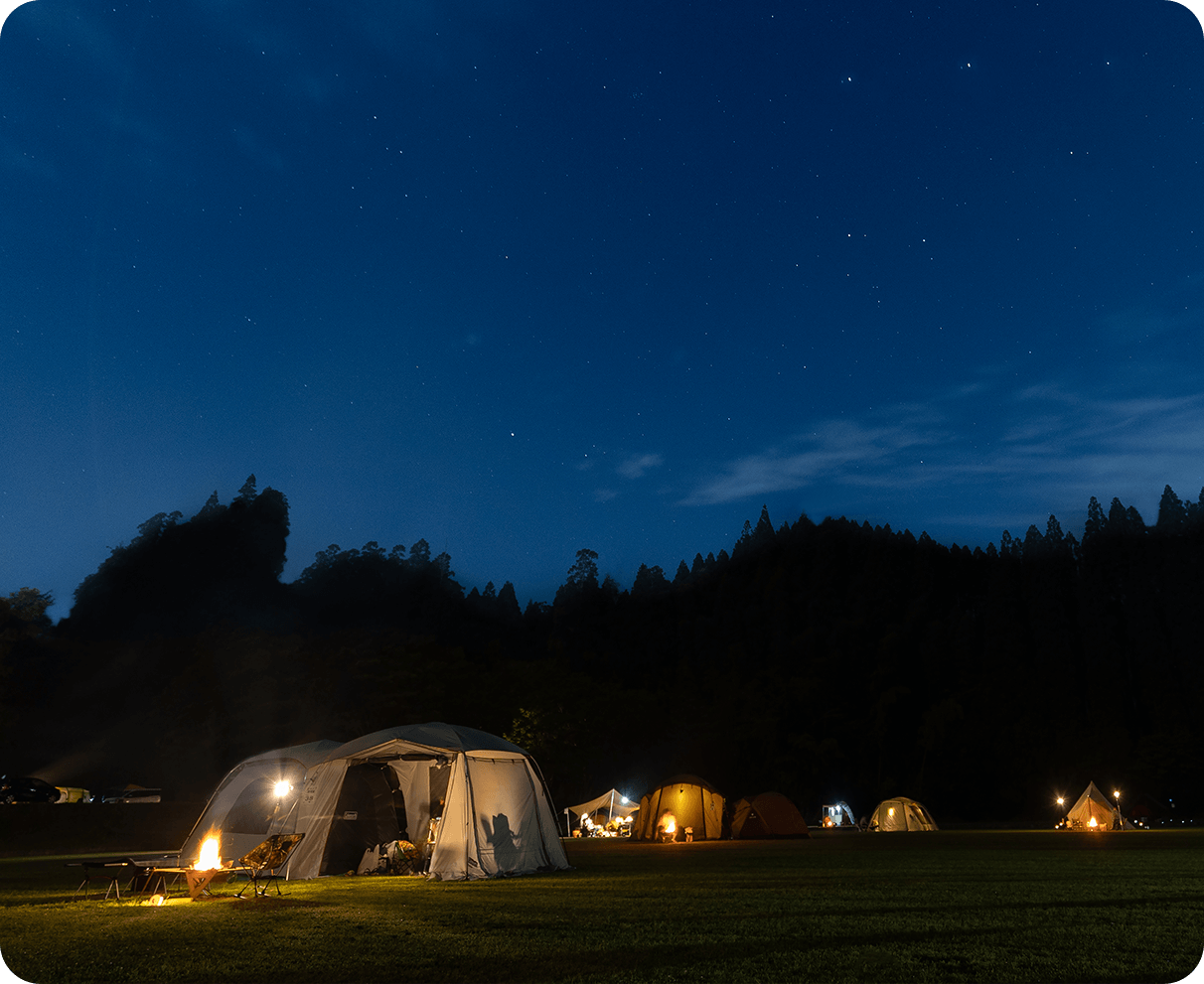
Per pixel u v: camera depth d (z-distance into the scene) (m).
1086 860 20.95
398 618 167.00
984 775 107.38
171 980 7.21
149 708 75.44
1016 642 150.88
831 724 125.50
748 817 37.84
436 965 7.65
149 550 143.50
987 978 6.88
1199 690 136.50
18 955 8.37
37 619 47.94
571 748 70.69
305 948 8.59
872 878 15.99
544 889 14.66
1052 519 165.25
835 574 188.25
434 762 20.92
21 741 71.25
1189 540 155.12
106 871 19.98
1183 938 8.71
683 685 138.00
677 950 8.16
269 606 148.00
